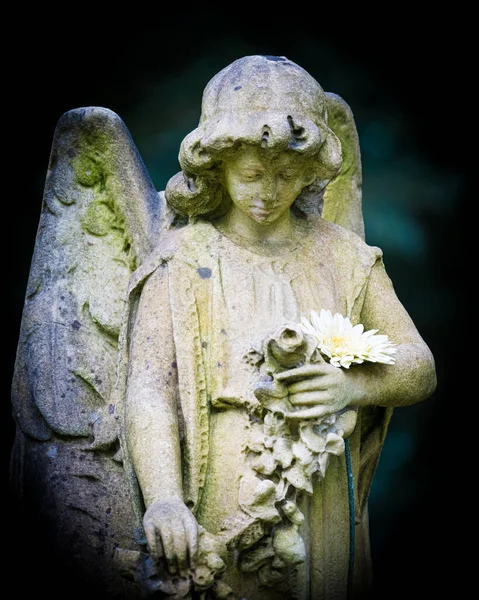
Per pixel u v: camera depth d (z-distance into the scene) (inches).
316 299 237.3
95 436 252.2
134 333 235.6
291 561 227.3
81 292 255.1
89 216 255.4
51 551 252.1
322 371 226.5
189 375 230.2
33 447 255.1
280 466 226.8
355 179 269.3
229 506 227.9
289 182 232.1
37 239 257.0
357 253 243.3
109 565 249.9
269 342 225.3
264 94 228.7
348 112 266.2
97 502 252.2
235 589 229.0
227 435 230.4
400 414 401.4
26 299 257.0
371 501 393.1
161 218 251.8
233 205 240.5
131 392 231.0
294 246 240.4
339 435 227.9
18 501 256.2
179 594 218.8
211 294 234.4
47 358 254.1
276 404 226.2
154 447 225.6
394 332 241.3
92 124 252.2
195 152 232.5
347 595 237.1
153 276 237.1
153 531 217.3
